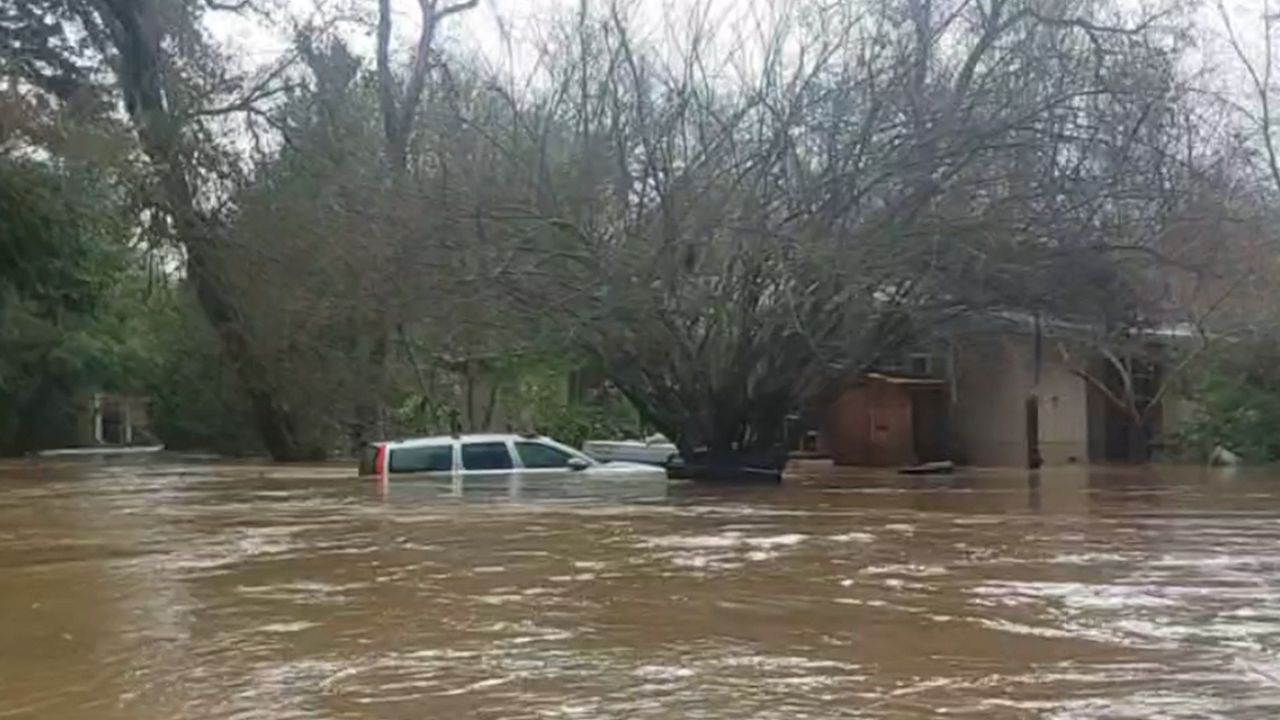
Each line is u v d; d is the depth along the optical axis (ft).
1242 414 83.92
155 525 38.81
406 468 61.67
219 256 97.60
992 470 78.07
